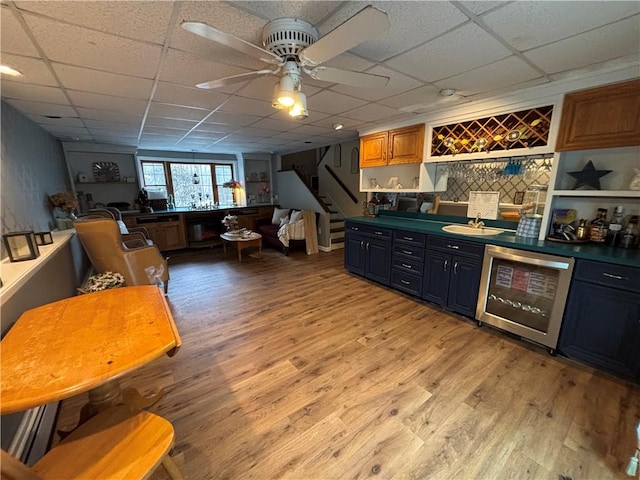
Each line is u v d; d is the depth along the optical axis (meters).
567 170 2.41
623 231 2.16
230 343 2.39
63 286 2.46
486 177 3.03
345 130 4.15
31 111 2.78
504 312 2.45
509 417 1.59
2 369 0.90
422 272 3.11
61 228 3.29
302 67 1.52
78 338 1.08
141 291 1.58
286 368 2.05
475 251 2.59
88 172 5.11
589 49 1.66
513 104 2.49
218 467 1.32
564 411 1.62
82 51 1.61
